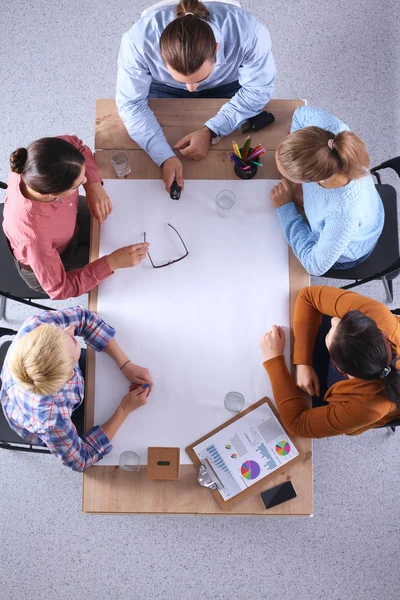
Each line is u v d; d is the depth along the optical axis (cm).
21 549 229
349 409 149
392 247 205
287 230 167
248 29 163
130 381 162
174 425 159
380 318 157
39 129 266
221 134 176
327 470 237
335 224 159
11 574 227
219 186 173
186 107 181
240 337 165
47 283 165
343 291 163
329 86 270
